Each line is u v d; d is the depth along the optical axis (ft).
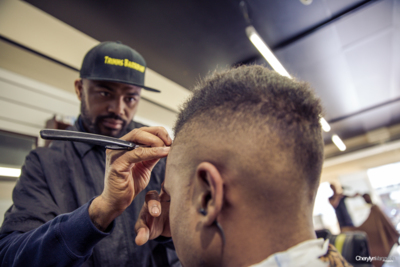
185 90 10.91
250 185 1.39
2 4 6.00
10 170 6.03
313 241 1.40
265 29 8.91
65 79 7.66
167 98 10.19
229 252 1.38
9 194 5.97
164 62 9.42
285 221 1.41
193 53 9.19
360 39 9.93
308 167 1.52
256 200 1.39
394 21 9.14
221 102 1.58
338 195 7.51
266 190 1.39
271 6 7.89
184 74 10.12
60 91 7.41
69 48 7.24
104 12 7.08
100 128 3.80
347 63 11.42
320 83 12.92
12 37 6.15
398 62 11.61
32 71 7.07
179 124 1.78
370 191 22.79
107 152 2.01
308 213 1.52
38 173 3.01
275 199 1.40
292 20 8.61
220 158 1.44
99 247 2.75
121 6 7.01
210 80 1.81
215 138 1.48
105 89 3.64
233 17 8.02
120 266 2.77
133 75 3.80
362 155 21.71
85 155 3.41
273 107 1.51
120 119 3.80
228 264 1.38
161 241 2.36
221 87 1.67
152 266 3.02
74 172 3.24
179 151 1.65
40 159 3.11
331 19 8.71
